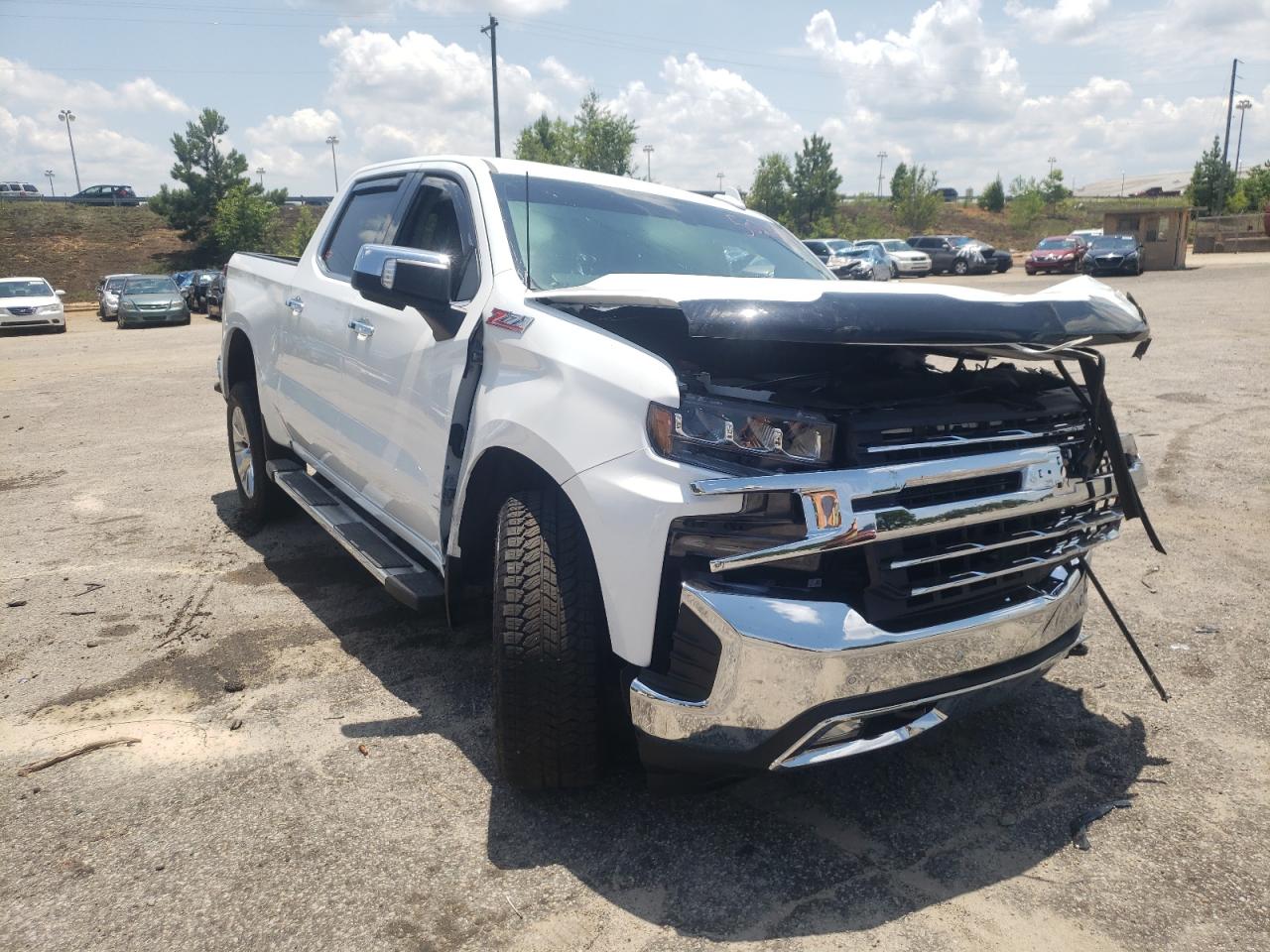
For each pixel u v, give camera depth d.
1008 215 72.88
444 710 3.48
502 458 3.00
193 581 4.85
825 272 4.09
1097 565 4.85
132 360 16.08
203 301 30.44
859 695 2.34
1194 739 3.21
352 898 2.46
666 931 2.34
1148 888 2.48
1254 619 4.15
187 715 3.46
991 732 3.29
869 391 2.65
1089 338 2.59
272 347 5.01
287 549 5.34
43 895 2.48
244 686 3.68
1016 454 2.53
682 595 2.40
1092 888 2.48
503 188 3.61
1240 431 7.53
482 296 3.21
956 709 2.57
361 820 2.80
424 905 2.44
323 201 74.94
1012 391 2.80
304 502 4.43
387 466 3.71
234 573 4.96
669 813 2.83
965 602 2.54
